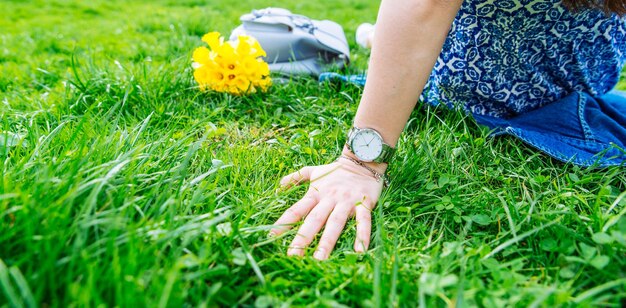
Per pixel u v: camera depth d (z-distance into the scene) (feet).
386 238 2.18
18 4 6.37
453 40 2.99
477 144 2.82
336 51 4.00
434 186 2.52
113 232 1.84
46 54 4.54
